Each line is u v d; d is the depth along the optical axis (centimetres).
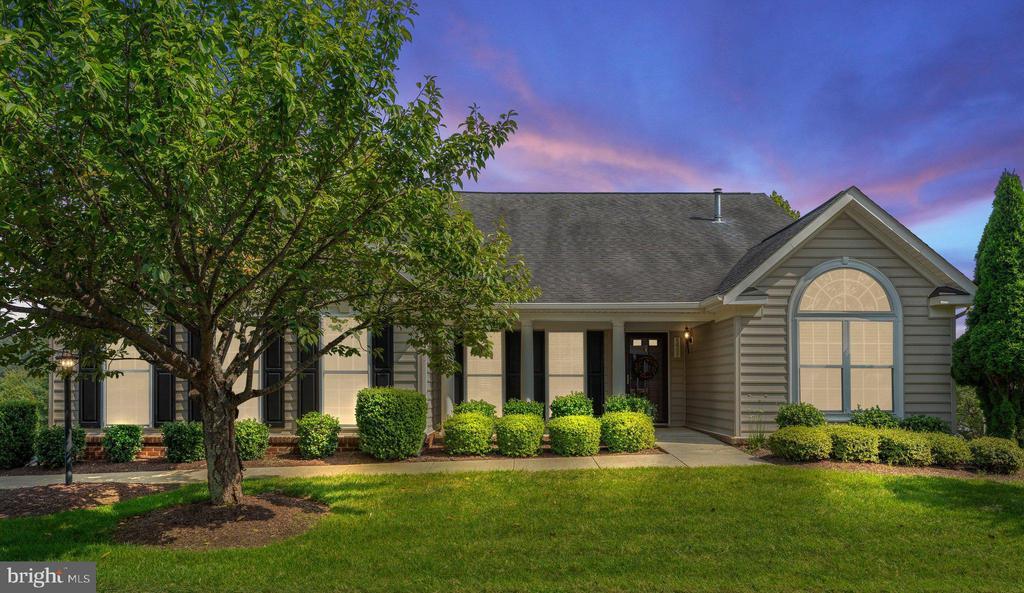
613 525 736
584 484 930
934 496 856
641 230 1748
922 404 1273
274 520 758
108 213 594
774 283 1288
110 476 1080
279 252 705
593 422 1211
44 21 540
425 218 739
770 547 664
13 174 532
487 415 1406
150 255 542
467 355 1591
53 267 616
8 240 585
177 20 552
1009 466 1013
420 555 641
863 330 1288
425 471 1059
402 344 1309
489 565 613
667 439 1392
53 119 545
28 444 1200
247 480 1000
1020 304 1140
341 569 603
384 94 704
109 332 761
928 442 1056
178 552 652
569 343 1631
